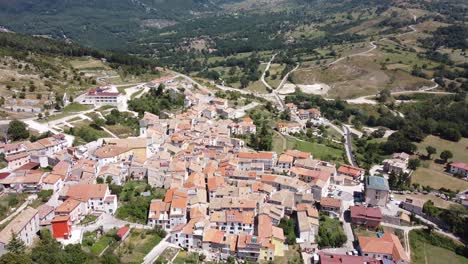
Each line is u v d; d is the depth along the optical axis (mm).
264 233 167750
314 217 186000
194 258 156875
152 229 168875
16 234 135500
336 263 157750
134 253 153125
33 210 151500
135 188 198625
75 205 166125
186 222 174625
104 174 199250
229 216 174750
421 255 178750
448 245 184500
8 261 119625
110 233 161500
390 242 171000
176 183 198500
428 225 192125
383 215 196500
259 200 189625
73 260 133750
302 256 166000
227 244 162125
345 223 193500
